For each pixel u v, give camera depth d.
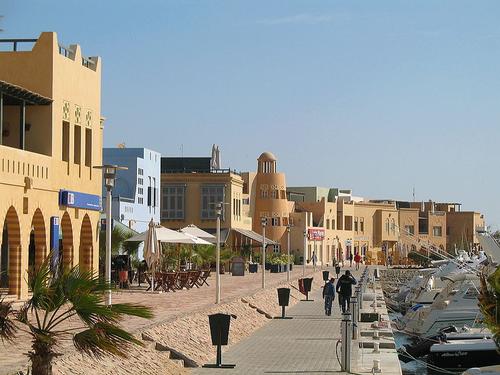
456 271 48.81
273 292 50.28
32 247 41.12
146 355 22.14
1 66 38.44
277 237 104.94
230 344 29.06
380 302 48.78
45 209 37.12
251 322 35.97
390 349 28.47
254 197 105.38
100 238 47.03
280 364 24.53
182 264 56.84
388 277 88.12
